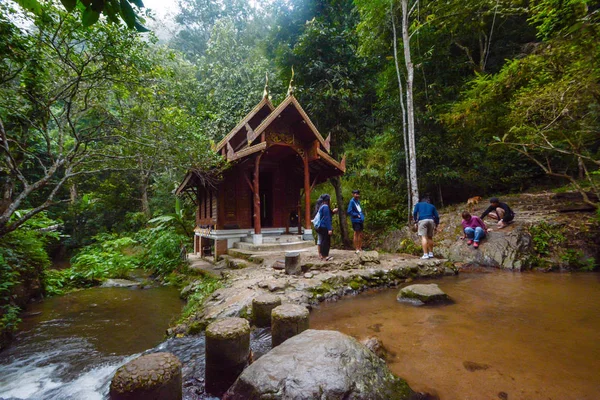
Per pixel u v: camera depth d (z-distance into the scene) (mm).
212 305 4680
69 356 3844
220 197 9719
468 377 2523
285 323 3115
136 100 5930
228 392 2262
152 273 10797
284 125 9320
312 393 1952
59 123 5258
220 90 15766
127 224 18516
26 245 7242
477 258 7770
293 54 13375
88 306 6418
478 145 11750
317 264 6230
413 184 10211
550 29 5375
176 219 13531
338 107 13570
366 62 14305
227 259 8570
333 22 15727
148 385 2010
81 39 4484
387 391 2166
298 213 10977
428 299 4734
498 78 7559
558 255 7305
